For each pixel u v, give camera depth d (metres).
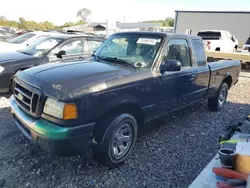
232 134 3.38
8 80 6.20
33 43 7.71
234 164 2.58
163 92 3.99
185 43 4.57
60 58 6.69
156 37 4.15
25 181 3.09
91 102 2.98
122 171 3.37
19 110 3.42
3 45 10.52
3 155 3.62
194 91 4.82
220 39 16.69
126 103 3.38
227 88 6.28
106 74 3.35
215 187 2.51
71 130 2.85
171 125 5.00
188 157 3.76
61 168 3.38
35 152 3.71
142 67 3.78
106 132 3.18
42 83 3.08
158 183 3.13
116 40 4.51
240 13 24.50
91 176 3.24
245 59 11.29
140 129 4.70
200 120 5.36
